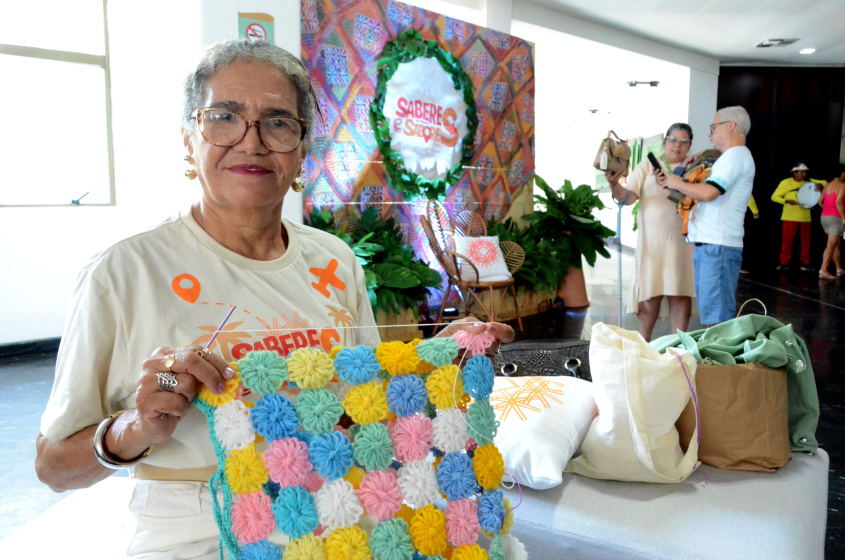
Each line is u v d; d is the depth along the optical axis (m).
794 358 1.92
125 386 1.12
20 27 4.81
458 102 6.07
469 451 1.16
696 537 1.50
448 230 5.79
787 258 10.78
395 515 1.08
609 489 1.74
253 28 3.96
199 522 1.11
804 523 1.58
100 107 5.16
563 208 6.77
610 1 7.54
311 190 4.92
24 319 5.01
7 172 4.90
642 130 11.90
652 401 1.70
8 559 1.27
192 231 1.21
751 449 1.82
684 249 4.14
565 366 2.11
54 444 1.07
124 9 4.91
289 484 1.01
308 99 1.27
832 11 8.11
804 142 12.10
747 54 10.93
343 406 1.08
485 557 1.09
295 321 1.25
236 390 1.01
